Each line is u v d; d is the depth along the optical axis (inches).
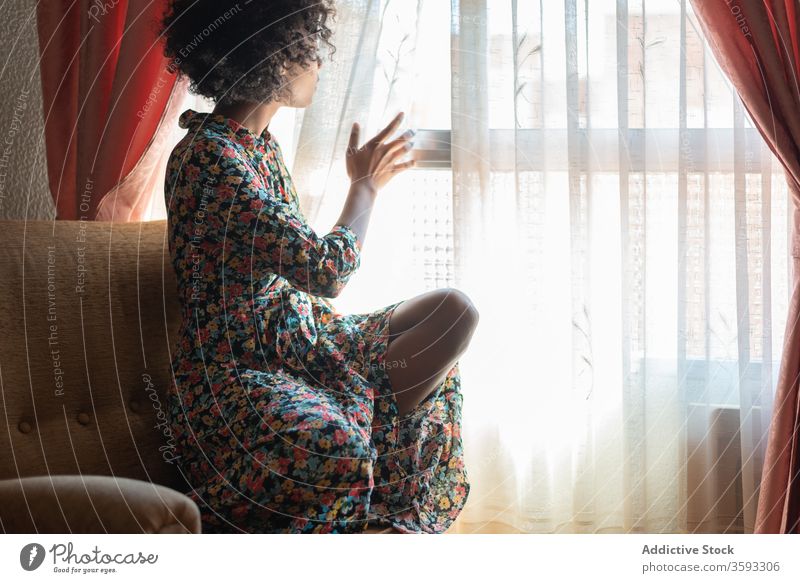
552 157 71.5
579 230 69.1
